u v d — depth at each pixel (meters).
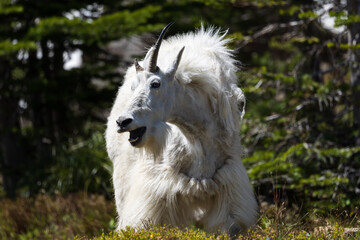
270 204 24.78
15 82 44.12
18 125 47.66
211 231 17.05
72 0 42.34
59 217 30.52
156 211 17.08
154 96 16.14
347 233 16.52
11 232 30.36
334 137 27.75
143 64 17.55
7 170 44.16
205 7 44.81
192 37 19.08
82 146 41.22
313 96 27.67
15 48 37.53
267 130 28.91
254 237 15.59
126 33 38.44
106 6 44.66
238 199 17.19
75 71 42.25
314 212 20.59
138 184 17.50
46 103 43.97
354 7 26.72
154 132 16.28
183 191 16.88
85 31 38.03
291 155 26.17
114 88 42.19
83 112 46.22
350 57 27.05
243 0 30.23
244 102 17.80
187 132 16.92
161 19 42.78
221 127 17.41
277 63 42.88
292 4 30.17
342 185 24.67
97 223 27.05
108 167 36.47
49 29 38.34
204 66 17.27
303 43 32.16
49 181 37.81
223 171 17.06
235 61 18.80
